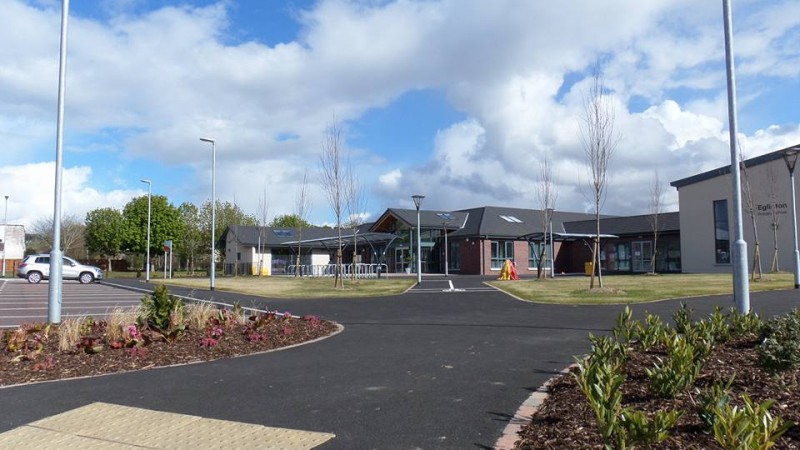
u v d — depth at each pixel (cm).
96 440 520
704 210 3425
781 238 3000
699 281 2541
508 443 487
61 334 951
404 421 564
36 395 682
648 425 399
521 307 1695
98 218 6638
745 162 3058
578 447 445
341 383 734
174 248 6438
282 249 5625
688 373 548
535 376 758
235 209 7569
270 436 524
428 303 1873
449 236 4556
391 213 4638
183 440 516
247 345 1005
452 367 827
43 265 3966
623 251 4328
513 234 4375
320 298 2186
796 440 429
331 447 493
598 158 2198
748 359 680
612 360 670
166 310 1027
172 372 808
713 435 442
